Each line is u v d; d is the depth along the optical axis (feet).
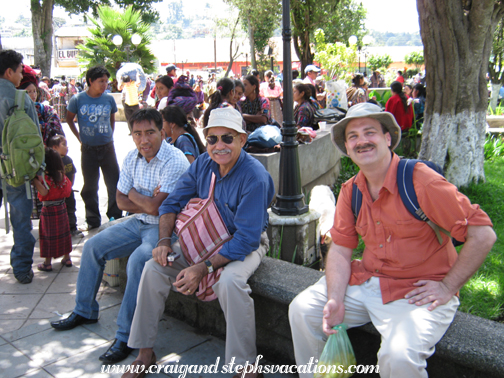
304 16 55.77
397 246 7.38
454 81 21.21
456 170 22.06
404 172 7.21
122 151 35.17
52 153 13.53
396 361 6.51
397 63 185.57
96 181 17.75
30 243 13.34
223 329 10.53
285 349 9.63
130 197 11.21
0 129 12.59
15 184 12.44
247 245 9.07
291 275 9.61
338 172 25.66
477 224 6.76
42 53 73.67
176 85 18.19
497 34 55.83
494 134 34.86
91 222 17.98
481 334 7.09
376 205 7.44
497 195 21.01
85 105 16.99
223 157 9.29
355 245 8.18
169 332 10.82
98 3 92.53
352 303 7.66
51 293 12.77
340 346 7.32
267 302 9.69
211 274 9.21
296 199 13.60
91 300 10.93
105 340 10.43
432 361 7.54
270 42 104.27
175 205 10.34
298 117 21.56
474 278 13.10
